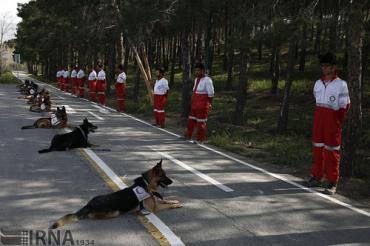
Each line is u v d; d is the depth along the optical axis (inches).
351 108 358.0
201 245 210.5
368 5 446.3
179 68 1854.1
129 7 765.9
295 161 422.3
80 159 384.5
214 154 440.5
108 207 236.8
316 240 224.2
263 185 328.2
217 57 1854.1
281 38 489.1
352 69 354.3
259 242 217.8
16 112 719.7
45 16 2101.4
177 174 349.1
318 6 531.5
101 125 607.8
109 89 1213.1
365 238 229.9
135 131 567.5
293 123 709.3
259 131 626.5
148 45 1314.0
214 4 690.8
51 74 2519.7
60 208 254.4
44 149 414.0
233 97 1031.0
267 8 528.1
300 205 282.2
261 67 1448.1
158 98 614.5
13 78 1883.6
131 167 362.0
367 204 294.5
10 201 264.2
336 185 322.7
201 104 500.7
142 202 247.3
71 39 1578.5
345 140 362.3
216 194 298.0
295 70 1301.7
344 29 431.2
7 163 360.5
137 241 211.3
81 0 1146.0
